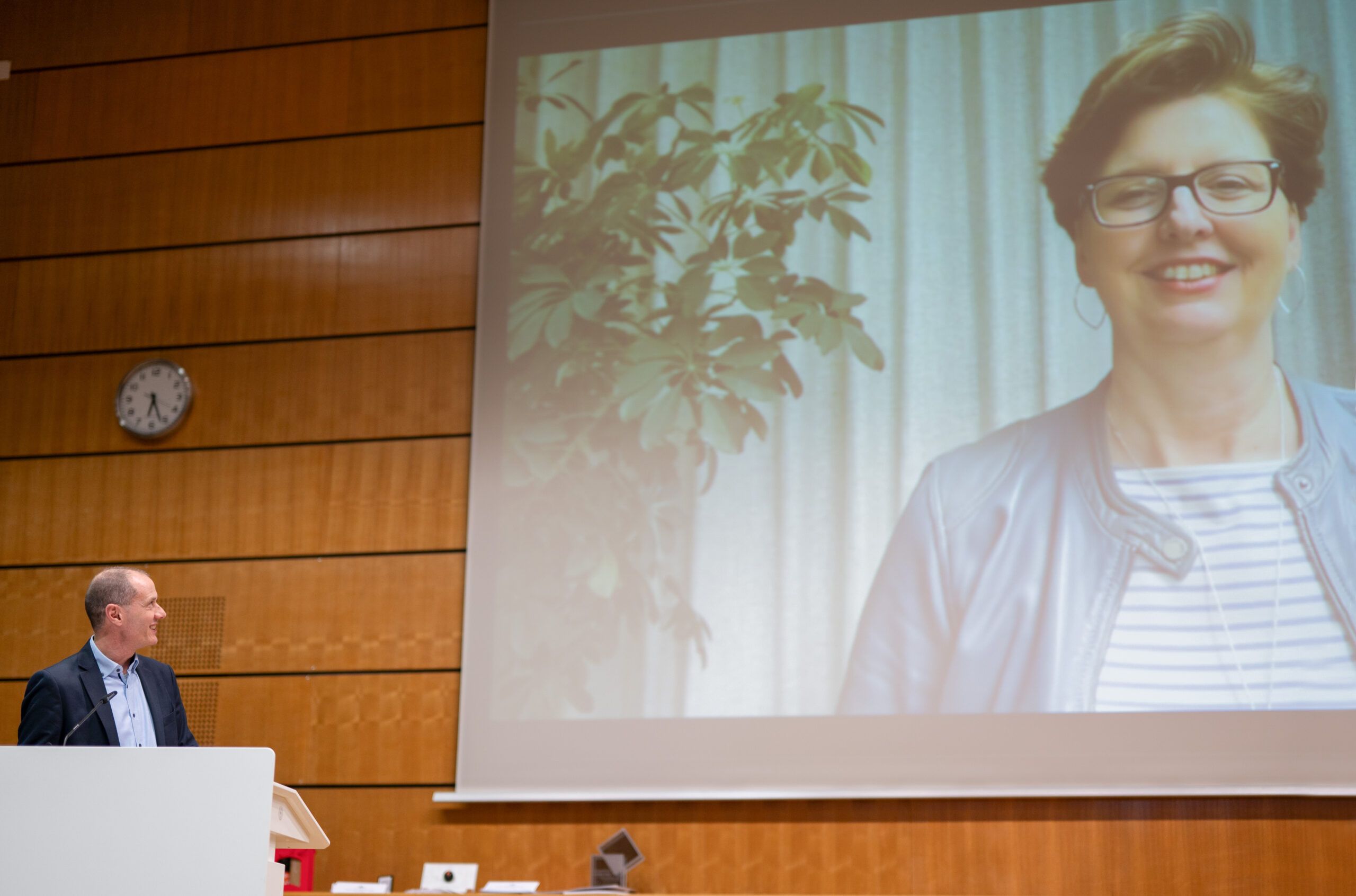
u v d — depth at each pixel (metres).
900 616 4.18
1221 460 4.07
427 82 5.01
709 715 4.23
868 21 4.65
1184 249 4.23
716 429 4.45
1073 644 4.04
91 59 5.30
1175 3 4.42
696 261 4.60
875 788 4.07
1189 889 3.85
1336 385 4.05
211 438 4.86
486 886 4.11
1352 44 4.27
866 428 4.34
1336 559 3.93
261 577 4.70
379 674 4.53
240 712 4.58
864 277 4.46
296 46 5.15
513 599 4.46
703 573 4.35
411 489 4.67
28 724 2.83
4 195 5.23
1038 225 4.36
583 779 4.27
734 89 4.71
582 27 4.87
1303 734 3.83
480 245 4.79
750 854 4.15
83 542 4.84
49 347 5.05
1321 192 4.19
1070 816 3.97
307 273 4.94
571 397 4.58
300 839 2.59
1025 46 4.51
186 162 5.13
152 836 2.34
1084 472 4.16
